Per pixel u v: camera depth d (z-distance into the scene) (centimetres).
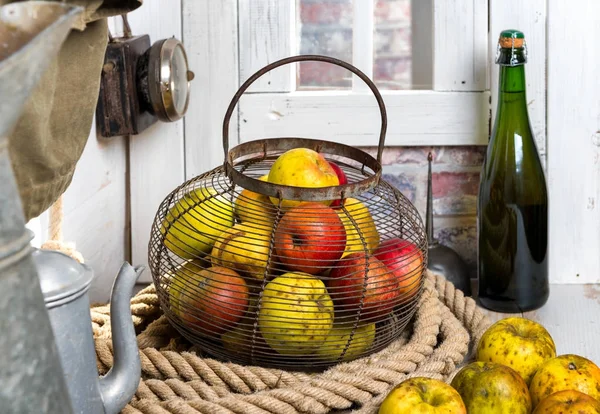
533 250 139
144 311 121
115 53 134
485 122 153
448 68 152
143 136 154
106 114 137
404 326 111
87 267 75
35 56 44
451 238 160
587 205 154
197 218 105
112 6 77
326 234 100
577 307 142
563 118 151
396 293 105
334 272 103
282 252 101
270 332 99
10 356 46
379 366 102
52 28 45
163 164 155
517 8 149
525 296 139
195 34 152
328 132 154
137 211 157
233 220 110
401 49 232
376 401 97
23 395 47
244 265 102
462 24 151
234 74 153
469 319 122
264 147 117
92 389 74
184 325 106
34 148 70
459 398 89
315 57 110
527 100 151
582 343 127
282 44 152
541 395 96
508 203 138
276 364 103
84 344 72
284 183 104
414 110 153
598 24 149
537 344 103
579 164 152
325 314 98
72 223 127
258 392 98
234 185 106
